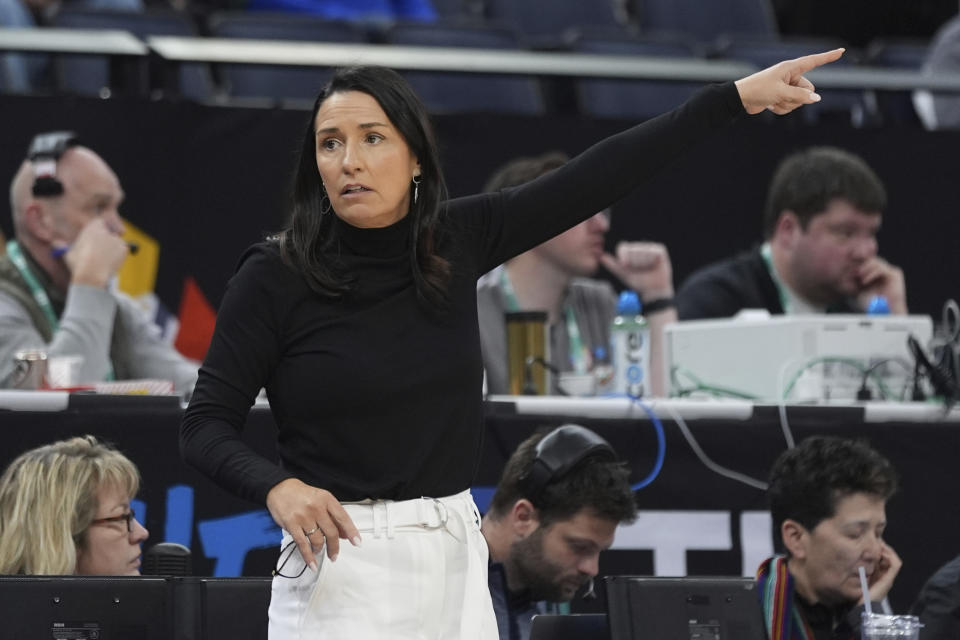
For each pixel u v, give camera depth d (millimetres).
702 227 19625
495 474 13148
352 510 7395
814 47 24438
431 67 18594
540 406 13281
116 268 15836
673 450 13438
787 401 14750
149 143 17750
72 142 16562
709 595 9781
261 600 9523
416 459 7453
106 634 8953
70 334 15219
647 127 8148
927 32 28516
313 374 7453
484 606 7574
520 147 18891
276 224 18094
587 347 17531
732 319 16875
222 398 7465
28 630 8773
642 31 25688
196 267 17828
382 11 24375
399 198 7566
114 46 17812
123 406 12578
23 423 12383
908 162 20109
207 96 21219
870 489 11586
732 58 23719
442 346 7566
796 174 18219
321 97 7711
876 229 19547
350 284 7547
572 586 11625
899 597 13703
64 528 10461
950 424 13953
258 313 7547
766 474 13570
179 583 9406
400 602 7301
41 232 16281
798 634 11523
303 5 23938
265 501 6980
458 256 7820
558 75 19141
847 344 15188
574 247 17172
